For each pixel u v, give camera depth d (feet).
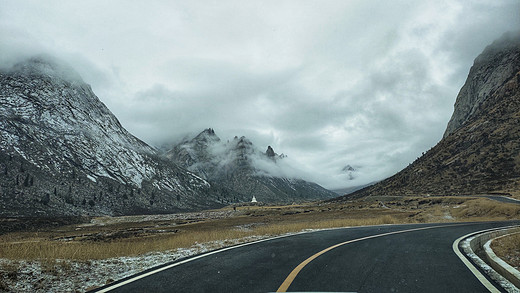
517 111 393.70
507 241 34.83
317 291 17.16
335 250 32.35
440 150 450.71
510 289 17.51
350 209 231.09
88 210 567.59
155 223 330.95
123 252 34.17
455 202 195.93
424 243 37.52
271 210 353.92
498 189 244.83
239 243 40.42
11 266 23.09
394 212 177.37
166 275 22.00
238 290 17.71
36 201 510.99
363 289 17.57
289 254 30.17
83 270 24.70
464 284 18.62
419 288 17.81
